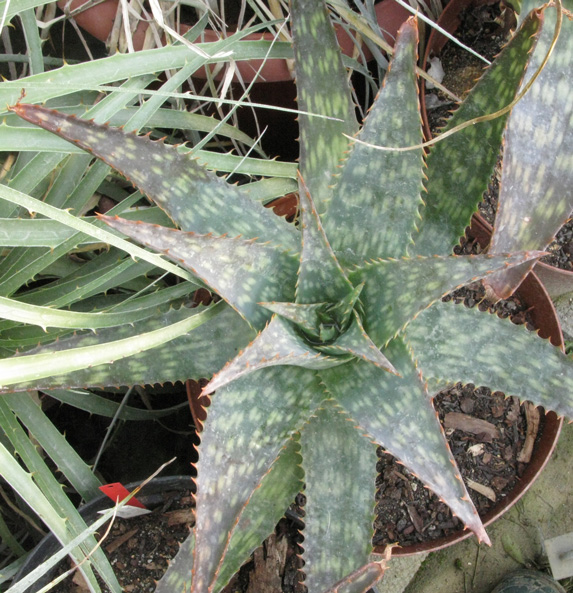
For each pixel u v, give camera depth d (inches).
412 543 18.8
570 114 16.0
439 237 17.4
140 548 18.9
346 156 14.9
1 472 14.3
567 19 15.7
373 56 22.7
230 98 22.8
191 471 23.6
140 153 13.6
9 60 20.5
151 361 16.5
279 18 20.6
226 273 13.7
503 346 15.8
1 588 19.2
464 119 16.1
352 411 13.9
